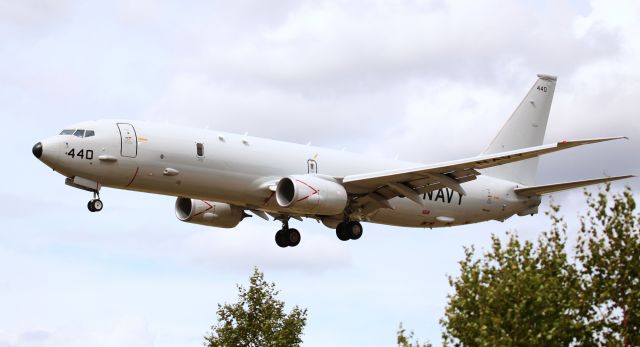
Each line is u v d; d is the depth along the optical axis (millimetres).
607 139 68500
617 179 83312
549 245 46375
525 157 74562
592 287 44938
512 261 44500
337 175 83562
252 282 73188
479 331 42281
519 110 98375
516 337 41969
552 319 42469
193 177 76062
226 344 70688
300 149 83000
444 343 44156
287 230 88750
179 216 87938
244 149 78750
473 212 91750
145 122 76312
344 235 84625
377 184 80938
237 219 87688
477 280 44594
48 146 72312
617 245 45562
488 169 95438
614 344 42906
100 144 73062
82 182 73625
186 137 76312
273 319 71188
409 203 87125
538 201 95375
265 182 79125
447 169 77188
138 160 73938
